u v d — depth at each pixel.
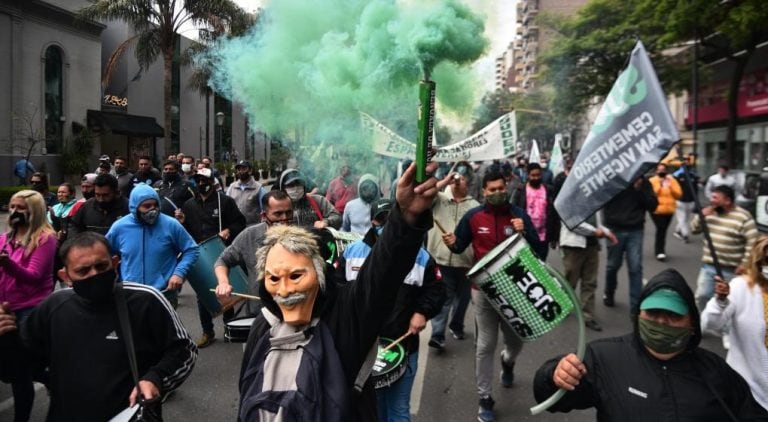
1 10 24.39
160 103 35.38
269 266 1.94
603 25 24.44
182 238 4.82
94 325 2.62
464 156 6.21
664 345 2.15
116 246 4.73
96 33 30.27
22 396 3.37
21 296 4.06
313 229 2.51
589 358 2.31
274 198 4.23
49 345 2.67
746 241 5.88
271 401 1.80
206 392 4.92
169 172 9.24
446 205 6.22
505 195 4.89
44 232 4.20
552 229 7.82
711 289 6.16
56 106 27.95
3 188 19.72
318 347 1.89
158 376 2.57
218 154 31.56
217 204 6.92
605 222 7.03
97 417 2.55
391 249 1.81
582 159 4.00
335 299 2.01
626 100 3.83
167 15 21.36
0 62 24.61
